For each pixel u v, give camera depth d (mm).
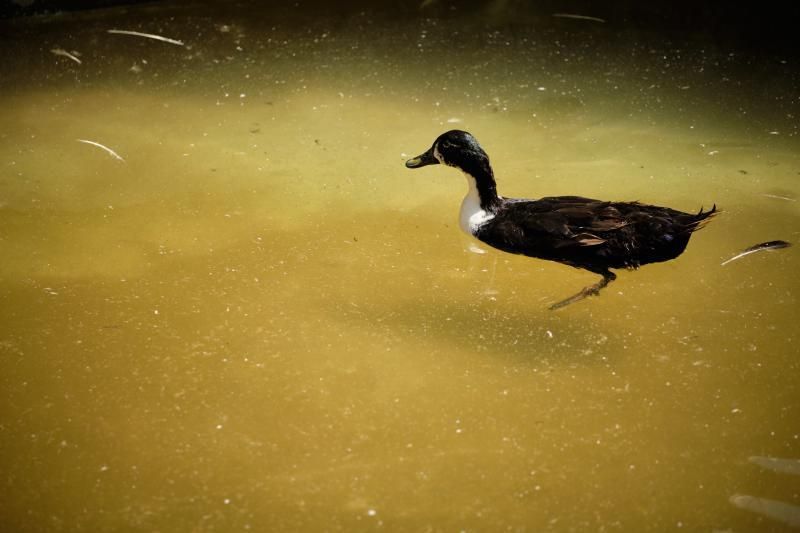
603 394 3795
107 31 7914
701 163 5730
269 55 7504
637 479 3350
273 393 3799
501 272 4676
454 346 4102
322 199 5367
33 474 3383
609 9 8414
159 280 4582
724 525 3143
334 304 4395
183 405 3734
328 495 3277
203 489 3312
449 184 5566
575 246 4395
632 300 4438
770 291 4469
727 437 3555
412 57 7469
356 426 3609
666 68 7227
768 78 7020
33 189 5430
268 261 4750
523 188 5422
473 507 3221
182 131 6215
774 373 3916
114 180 5566
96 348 4074
